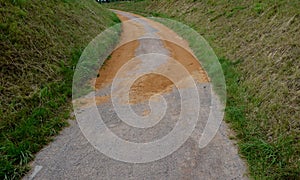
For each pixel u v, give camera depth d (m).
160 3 30.02
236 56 9.15
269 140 4.96
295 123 4.90
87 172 4.53
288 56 6.66
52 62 8.62
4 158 4.75
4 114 5.86
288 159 4.38
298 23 7.76
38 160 4.93
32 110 6.38
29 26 9.17
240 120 5.76
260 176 4.18
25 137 5.48
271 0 10.95
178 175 4.33
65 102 7.21
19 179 4.47
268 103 5.82
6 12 8.83
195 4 20.86
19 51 7.82
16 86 6.80
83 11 15.88
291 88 5.69
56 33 10.38
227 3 15.73
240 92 6.91
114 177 4.37
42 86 7.34
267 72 6.85
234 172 4.34
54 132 5.80
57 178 4.43
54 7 12.41
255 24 10.32
